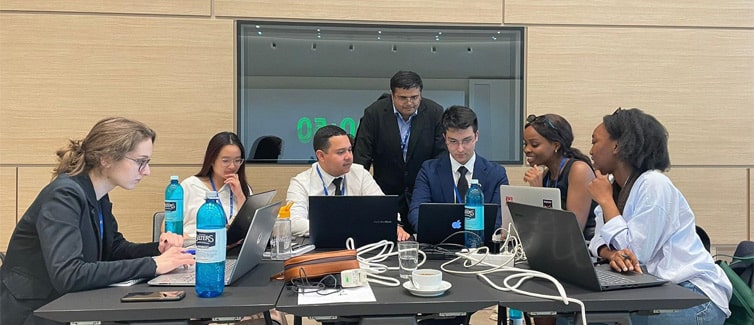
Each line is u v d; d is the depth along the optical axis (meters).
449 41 3.77
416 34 3.75
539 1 3.77
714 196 3.89
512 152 3.81
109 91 3.51
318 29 3.68
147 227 3.57
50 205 1.67
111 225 2.02
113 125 1.81
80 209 1.73
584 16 3.79
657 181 1.88
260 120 3.66
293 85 3.69
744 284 1.89
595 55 3.81
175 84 3.55
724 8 3.88
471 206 2.21
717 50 3.89
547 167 2.81
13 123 3.47
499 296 1.54
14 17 3.44
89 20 3.48
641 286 1.63
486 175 2.88
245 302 1.47
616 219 1.91
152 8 3.52
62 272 1.58
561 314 1.57
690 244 1.88
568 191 2.53
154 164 3.55
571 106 3.81
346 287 1.63
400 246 1.90
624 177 2.03
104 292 1.58
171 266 1.75
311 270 1.66
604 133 2.02
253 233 1.72
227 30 3.58
